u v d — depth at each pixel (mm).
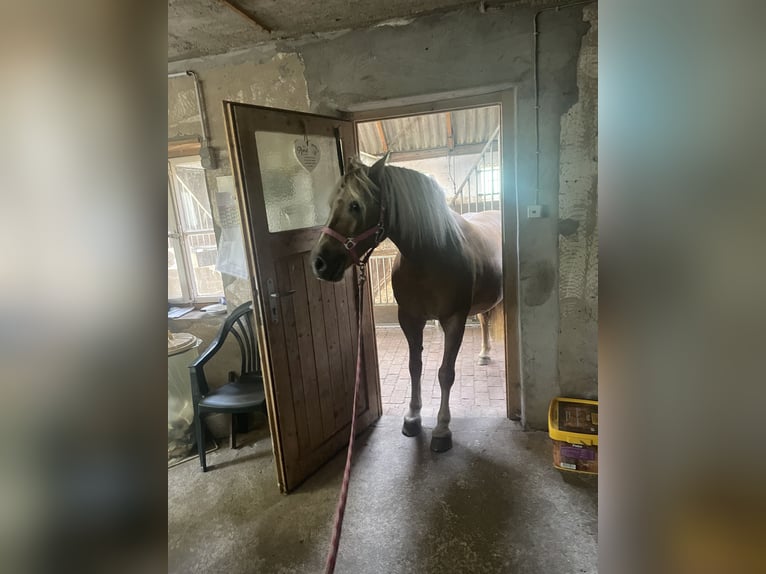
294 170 2021
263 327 1821
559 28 1960
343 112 2375
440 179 5129
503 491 1890
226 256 2668
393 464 2143
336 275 1824
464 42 2064
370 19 2109
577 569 1481
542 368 2309
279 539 1719
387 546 1641
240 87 2406
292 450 1986
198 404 2178
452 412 2619
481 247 2410
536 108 2047
